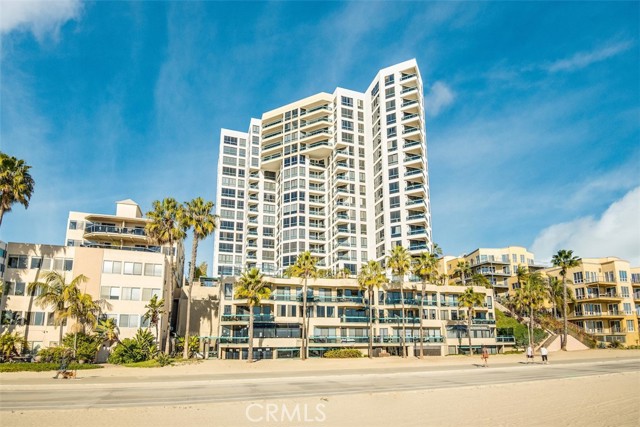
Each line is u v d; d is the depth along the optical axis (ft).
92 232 249.96
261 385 112.98
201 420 70.28
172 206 205.77
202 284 242.58
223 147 411.13
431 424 68.54
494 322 262.47
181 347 210.18
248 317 215.31
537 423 69.21
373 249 332.80
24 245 178.50
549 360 195.83
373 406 82.64
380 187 330.34
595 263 312.29
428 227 314.35
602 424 68.59
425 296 254.27
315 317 229.45
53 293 160.15
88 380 119.65
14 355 159.12
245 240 382.42
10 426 65.26
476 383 114.62
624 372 139.85
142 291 187.93
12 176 161.07
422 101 344.69
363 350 231.91
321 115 372.38
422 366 171.63
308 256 217.15
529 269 362.94
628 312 294.66
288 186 363.56
